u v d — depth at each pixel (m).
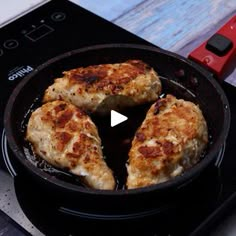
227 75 0.78
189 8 0.92
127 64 0.71
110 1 0.94
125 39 0.85
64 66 0.73
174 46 0.85
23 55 0.83
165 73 0.75
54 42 0.85
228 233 0.60
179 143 0.60
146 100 0.70
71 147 0.61
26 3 0.93
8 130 0.62
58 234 0.59
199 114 0.65
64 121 0.64
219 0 0.94
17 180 0.64
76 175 0.61
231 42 0.77
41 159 0.63
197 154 0.62
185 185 0.60
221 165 0.66
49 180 0.56
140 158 0.59
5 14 0.91
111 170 0.62
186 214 0.60
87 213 0.60
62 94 0.69
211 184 0.64
